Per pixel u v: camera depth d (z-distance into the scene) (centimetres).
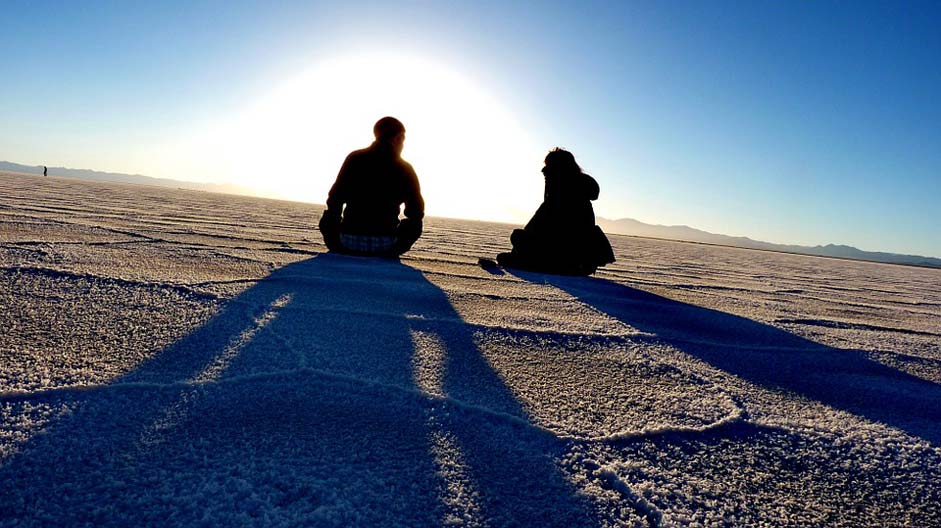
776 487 122
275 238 569
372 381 159
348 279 329
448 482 111
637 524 103
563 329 247
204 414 131
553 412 151
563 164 489
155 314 211
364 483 108
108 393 136
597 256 494
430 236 877
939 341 314
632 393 172
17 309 202
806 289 572
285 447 118
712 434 146
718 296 429
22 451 108
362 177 448
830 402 183
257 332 198
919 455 144
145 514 93
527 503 106
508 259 495
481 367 184
